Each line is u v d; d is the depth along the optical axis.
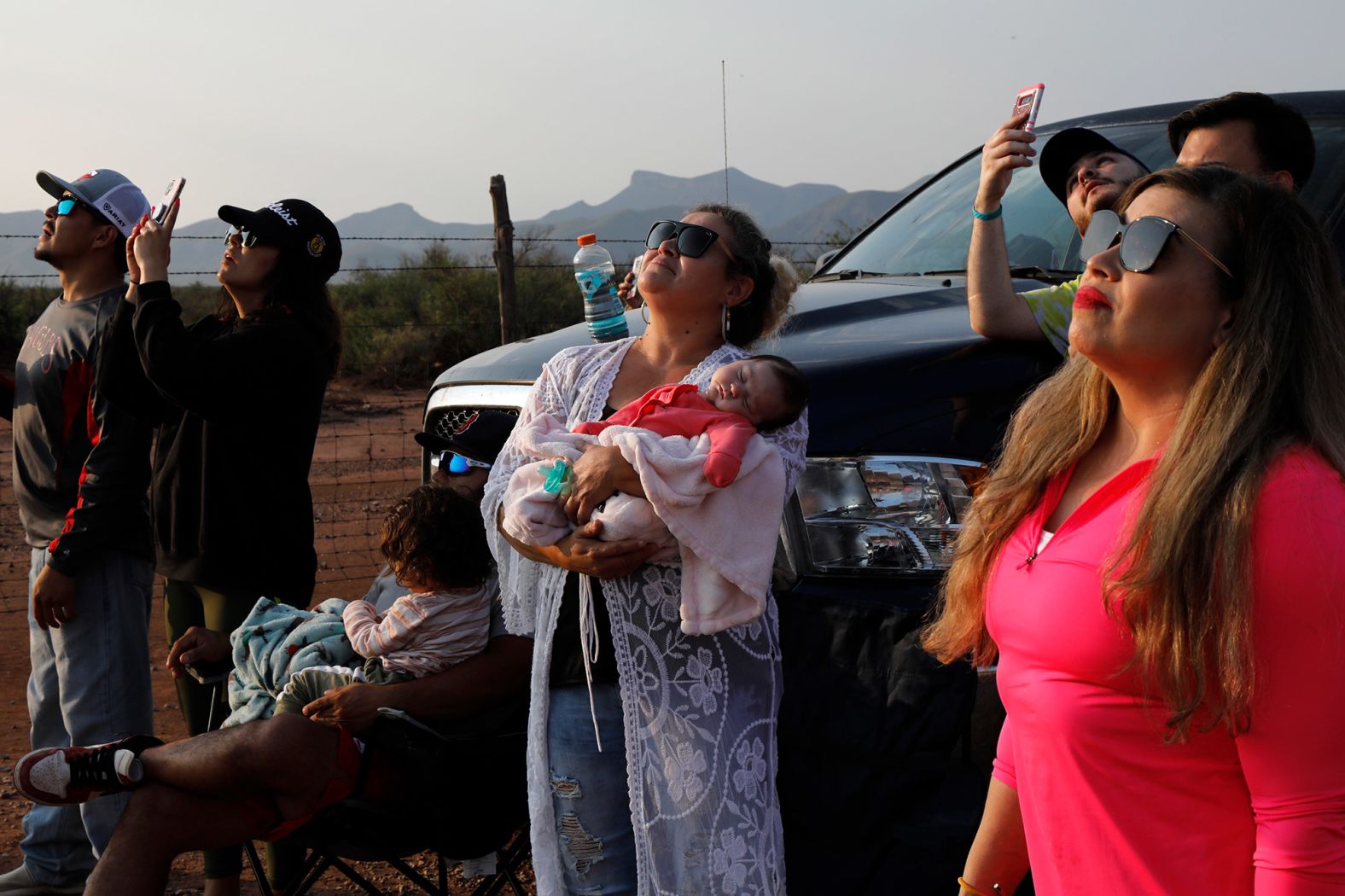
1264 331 1.53
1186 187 1.62
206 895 3.59
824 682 2.76
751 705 2.68
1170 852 1.59
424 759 2.88
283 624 3.35
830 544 2.88
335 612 3.38
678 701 2.62
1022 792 1.76
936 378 3.02
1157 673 1.52
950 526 2.88
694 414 2.61
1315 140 3.86
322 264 3.89
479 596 3.08
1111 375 1.71
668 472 2.50
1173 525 1.48
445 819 2.91
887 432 2.92
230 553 3.64
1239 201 1.58
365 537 8.87
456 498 3.08
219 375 3.48
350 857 3.00
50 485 3.88
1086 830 1.64
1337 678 1.42
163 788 2.82
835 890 2.73
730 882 2.59
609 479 2.56
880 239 5.07
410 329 21.38
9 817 4.44
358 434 14.75
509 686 3.09
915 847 2.62
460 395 3.78
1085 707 1.61
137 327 3.46
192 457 3.67
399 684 3.02
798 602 2.83
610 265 3.51
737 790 2.63
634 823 2.62
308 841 2.94
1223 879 1.57
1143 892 1.61
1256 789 1.50
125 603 3.85
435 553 2.99
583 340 3.74
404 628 3.01
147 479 3.84
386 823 2.90
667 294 2.85
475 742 2.94
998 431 3.00
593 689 2.69
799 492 2.90
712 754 2.61
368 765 2.91
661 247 2.86
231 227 3.79
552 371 2.98
